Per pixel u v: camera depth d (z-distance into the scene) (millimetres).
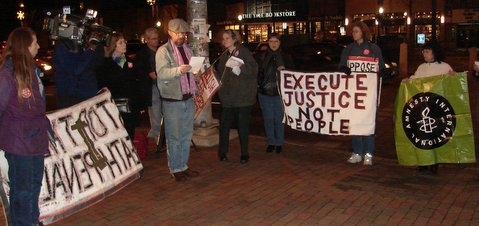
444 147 6992
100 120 5695
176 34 6574
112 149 5738
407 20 44281
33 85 4539
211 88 7574
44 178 5004
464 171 7262
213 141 8977
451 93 6906
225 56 7656
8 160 4594
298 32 48188
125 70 7145
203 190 6516
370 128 7566
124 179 5801
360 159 7812
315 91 7883
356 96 7637
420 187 6516
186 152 6969
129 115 7301
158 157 8312
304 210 5727
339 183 6723
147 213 5719
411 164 7148
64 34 6012
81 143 5406
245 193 6367
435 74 7105
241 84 7586
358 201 6000
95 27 6113
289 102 8125
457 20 44250
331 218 5469
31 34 4531
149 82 8312
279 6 47469
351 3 46594
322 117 7895
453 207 5762
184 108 6762
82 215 5680
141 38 52469
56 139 5180
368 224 5289
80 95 6133
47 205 5000
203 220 5477
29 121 4523
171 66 6578
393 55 26953
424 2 44688
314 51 19422
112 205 5996
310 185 6652
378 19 37719
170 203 6043
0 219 5613
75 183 5258
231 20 49594
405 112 7117
